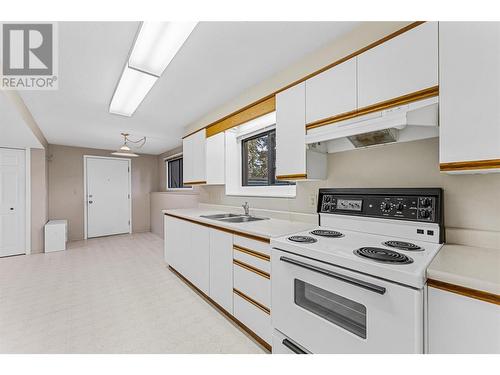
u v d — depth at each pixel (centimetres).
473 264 88
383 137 143
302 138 165
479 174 114
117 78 197
